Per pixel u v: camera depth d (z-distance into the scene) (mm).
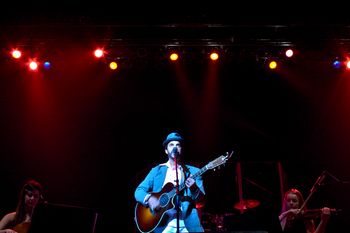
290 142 8531
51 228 4289
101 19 7230
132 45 7426
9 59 7660
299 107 8547
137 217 5453
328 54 7531
